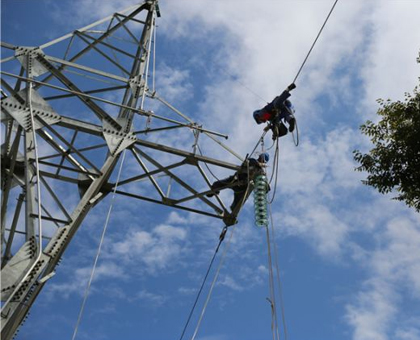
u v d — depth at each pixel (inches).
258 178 674.8
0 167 691.4
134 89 769.6
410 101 609.0
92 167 697.0
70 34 813.9
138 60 812.6
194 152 738.2
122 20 852.0
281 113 648.4
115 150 703.7
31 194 637.3
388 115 613.9
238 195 753.0
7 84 687.7
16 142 684.1
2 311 565.3
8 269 585.9
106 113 721.6
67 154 701.3
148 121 730.8
